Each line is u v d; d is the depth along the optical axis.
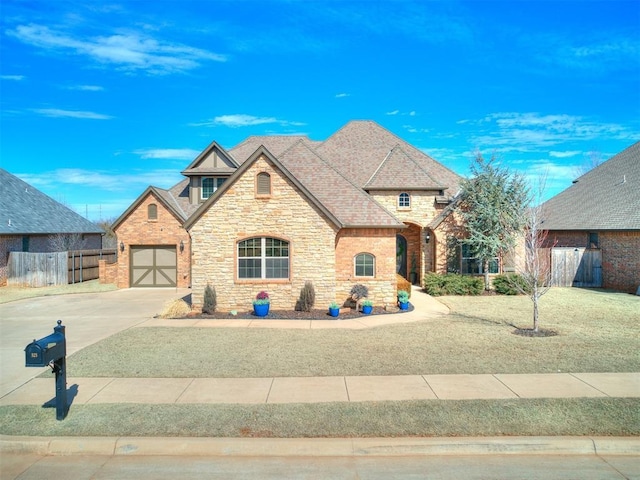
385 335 14.15
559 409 8.12
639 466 6.64
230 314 18.19
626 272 24.92
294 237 18.89
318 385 9.54
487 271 24.39
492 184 23.97
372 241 20.27
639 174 28.58
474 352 11.95
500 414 7.95
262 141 32.62
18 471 6.59
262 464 6.74
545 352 11.88
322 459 6.89
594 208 28.73
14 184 36.38
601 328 14.95
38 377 10.55
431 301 21.70
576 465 6.67
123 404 8.59
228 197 18.88
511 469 6.56
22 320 17.75
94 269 33.69
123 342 13.42
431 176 28.33
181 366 10.95
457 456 6.96
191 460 6.88
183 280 28.22
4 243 29.52
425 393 8.99
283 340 13.57
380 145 30.83
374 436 7.29
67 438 7.23
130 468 6.65
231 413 8.12
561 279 27.25
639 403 8.35
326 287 18.92
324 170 22.47
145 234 28.23
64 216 38.34
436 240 25.53
